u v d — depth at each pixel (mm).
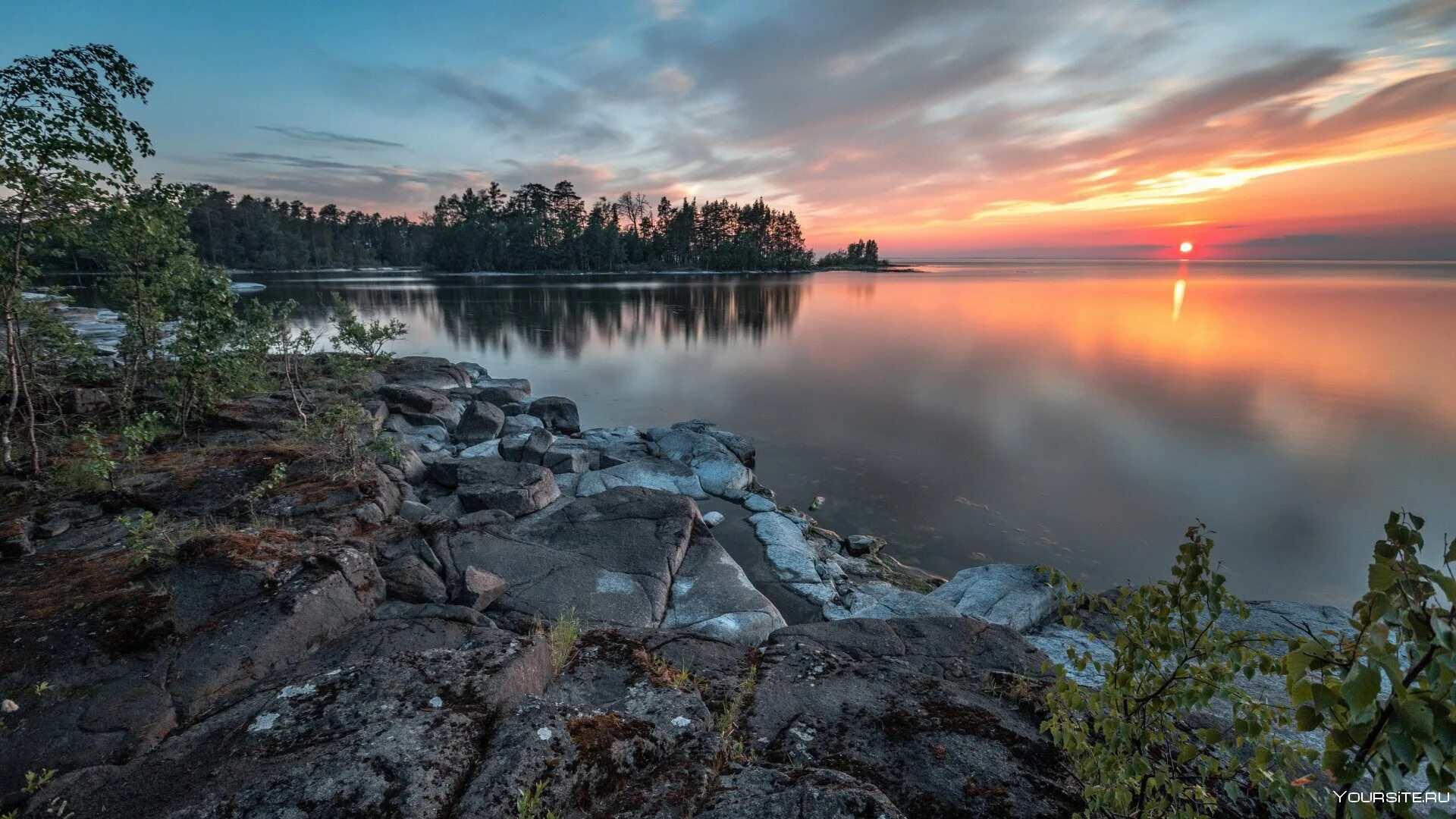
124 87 8586
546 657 4246
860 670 4543
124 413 11609
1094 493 14539
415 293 75438
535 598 7590
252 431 12383
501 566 8055
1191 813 2340
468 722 3158
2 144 7945
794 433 19578
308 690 3477
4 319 8875
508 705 3408
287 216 152625
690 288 89812
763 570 10188
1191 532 2412
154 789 2883
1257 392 24312
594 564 8453
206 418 12594
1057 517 13266
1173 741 2598
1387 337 38781
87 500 8266
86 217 9336
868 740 3598
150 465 9484
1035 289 97062
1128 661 2492
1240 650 2229
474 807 2600
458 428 17016
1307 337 39531
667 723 3514
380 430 14633
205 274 11867
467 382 22438
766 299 73125
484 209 130375
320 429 10641
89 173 8727
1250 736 2162
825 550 11312
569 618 7148
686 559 9039
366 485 9070
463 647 4031
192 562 6160
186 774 2947
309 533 7477
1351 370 28344
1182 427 19719
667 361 33125
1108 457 16969
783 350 36281
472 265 130375
